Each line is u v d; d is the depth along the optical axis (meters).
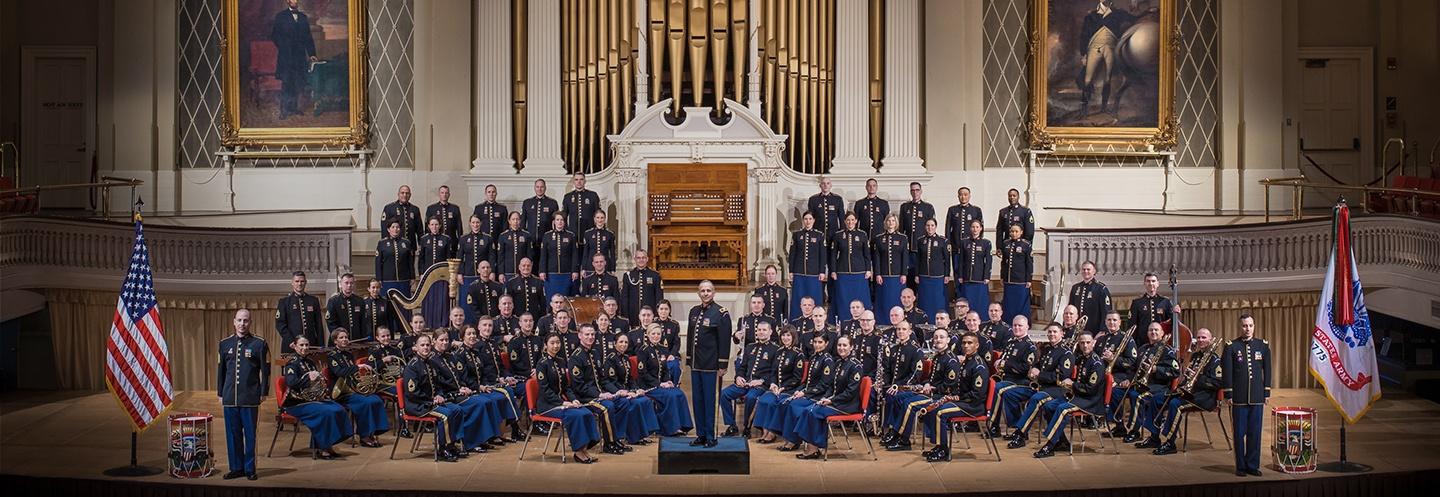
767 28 15.86
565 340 11.83
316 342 12.97
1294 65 17.05
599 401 11.25
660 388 11.82
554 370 11.16
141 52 16.72
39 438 12.13
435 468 10.88
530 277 13.74
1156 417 11.59
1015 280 14.25
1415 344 14.71
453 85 16.52
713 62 15.92
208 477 10.67
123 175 16.73
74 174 17.23
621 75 16.05
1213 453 11.48
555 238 14.45
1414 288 13.43
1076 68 16.61
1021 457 11.26
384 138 16.72
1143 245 14.77
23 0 17.17
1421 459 11.32
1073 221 16.36
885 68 16.16
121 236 14.45
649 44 15.98
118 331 11.29
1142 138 16.64
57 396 14.31
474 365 11.66
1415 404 13.87
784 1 15.83
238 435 10.64
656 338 11.58
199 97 16.80
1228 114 16.81
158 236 14.49
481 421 11.30
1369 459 11.32
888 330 12.41
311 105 16.64
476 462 11.09
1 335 15.05
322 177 16.73
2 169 17.20
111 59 16.81
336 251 14.61
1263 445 11.91
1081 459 11.21
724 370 11.34
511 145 16.28
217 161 16.81
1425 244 13.27
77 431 12.45
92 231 14.48
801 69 15.95
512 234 14.45
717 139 15.65
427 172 16.61
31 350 14.88
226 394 10.59
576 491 10.16
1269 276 14.49
